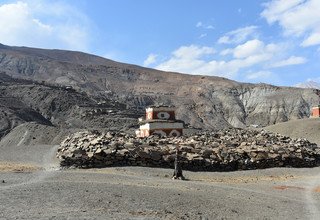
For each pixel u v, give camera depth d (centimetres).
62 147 3784
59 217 1246
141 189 1914
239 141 4022
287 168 3503
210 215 1567
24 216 1242
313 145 4350
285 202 2016
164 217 1414
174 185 2270
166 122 4703
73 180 2189
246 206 1825
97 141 3331
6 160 3812
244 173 3209
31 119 13612
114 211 1416
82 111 15738
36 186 1830
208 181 2728
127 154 3189
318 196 2250
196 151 3381
